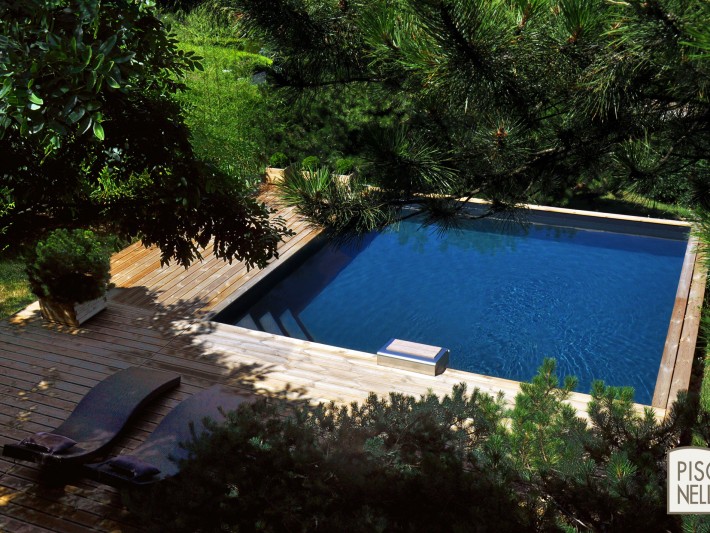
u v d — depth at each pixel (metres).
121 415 6.53
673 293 11.56
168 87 6.00
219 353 8.41
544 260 12.86
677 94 3.32
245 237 6.28
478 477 4.02
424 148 3.76
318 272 12.37
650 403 8.63
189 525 4.43
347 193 3.86
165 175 5.64
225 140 13.80
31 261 8.64
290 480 4.52
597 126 3.60
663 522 3.49
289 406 7.28
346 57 4.08
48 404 7.30
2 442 6.67
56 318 8.99
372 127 3.79
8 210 5.88
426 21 2.99
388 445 4.75
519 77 3.31
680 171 3.74
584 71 3.24
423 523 4.13
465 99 3.40
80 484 6.08
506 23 3.09
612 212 14.80
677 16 2.76
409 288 11.87
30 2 4.11
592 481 3.73
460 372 8.01
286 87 4.39
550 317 10.93
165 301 9.80
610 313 11.00
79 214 6.18
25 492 5.98
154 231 6.19
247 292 10.35
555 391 4.55
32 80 3.86
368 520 3.97
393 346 8.25
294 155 15.58
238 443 4.66
